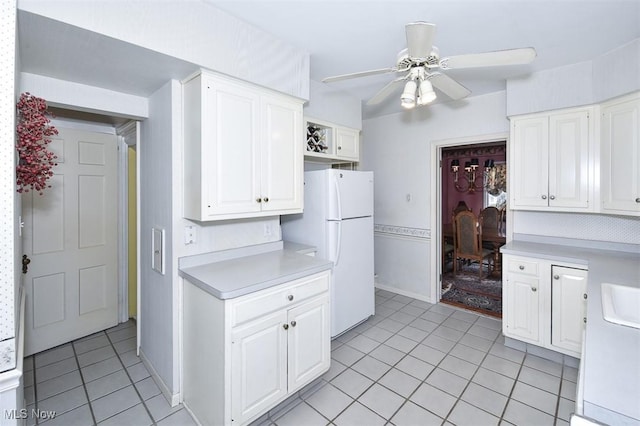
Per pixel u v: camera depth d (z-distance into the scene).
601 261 2.15
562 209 2.45
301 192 2.25
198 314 1.75
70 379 2.16
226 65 1.73
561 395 1.99
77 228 2.71
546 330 2.38
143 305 2.36
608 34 1.91
